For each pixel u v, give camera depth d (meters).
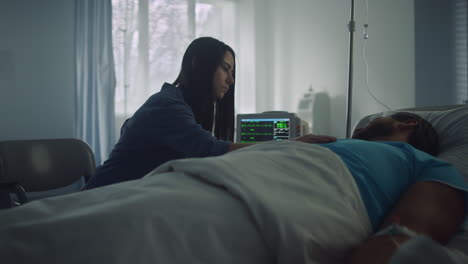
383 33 2.67
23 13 2.85
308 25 3.38
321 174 0.60
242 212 0.48
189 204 0.45
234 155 0.60
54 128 2.97
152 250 0.39
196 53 1.23
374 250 0.50
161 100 1.10
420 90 2.45
